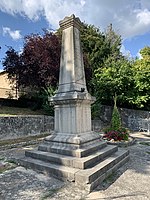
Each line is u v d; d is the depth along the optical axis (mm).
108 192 3682
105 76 15336
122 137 9172
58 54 12695
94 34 21078
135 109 16938
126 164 5621
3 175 4457
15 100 14672
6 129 9047
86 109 5719
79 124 5305
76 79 5660
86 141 5184
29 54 13055
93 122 14242
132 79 15461
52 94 11469
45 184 3955
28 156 5391
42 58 12461
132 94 15727
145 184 4129
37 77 13008
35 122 10570
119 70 15312
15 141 8680
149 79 15289
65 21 6035
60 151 5008
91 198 3406
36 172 4621
